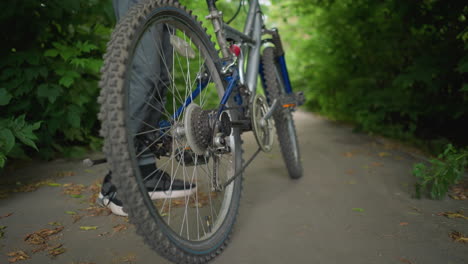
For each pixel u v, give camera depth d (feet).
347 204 6.79
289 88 8.50
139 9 3.97
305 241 5.25
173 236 3.98
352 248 5.04
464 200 7.01
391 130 14.03
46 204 6.39
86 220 5.74
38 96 8.23
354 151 11.75
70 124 9.74
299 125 18.31
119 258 4.62
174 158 4.87
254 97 6.08
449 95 12.20
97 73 10.41
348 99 17.57
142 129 5.23
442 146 11.54
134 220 3.49
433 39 12.54
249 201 6.94
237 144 5.75
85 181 7.73
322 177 8.63
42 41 9.37
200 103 5.43
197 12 9.77
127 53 3.60
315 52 21.08
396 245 5.14
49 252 4.73
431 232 5.57
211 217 5.87
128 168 3.43
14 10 7.78
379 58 15.55
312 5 17.63
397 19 14.05
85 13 9.71
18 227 5.44
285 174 8.86
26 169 8.52
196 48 5.34
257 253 4.89
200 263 4.26
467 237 5.39
